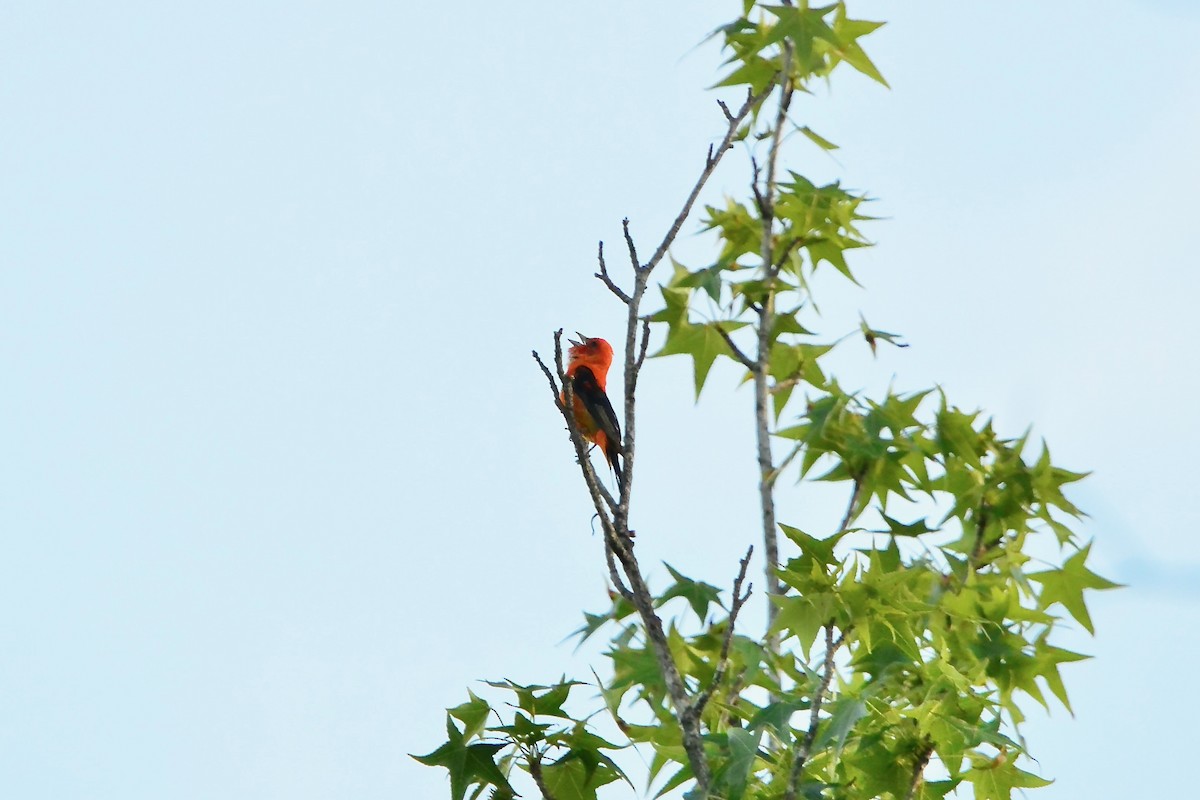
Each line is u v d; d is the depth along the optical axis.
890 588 10.48
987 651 12.78
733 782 9.89
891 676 10.96
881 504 14.18
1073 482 13.89
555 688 10.91
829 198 14.91
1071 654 12.59
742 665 11.95
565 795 11.12
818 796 10.36
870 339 14.61
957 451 14.13
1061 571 13.61
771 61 15.20
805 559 10.58
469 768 10.95
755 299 14.59
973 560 13.79
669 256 14.88
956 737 10.91
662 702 11.89
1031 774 11.37
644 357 10.84
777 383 15.10
